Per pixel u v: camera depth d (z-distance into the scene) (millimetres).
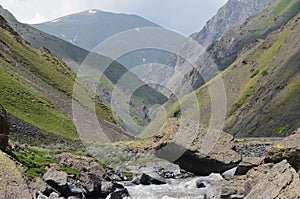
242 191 23000
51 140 82375
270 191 18453
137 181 35188
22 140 67562
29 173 29016
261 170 25281
